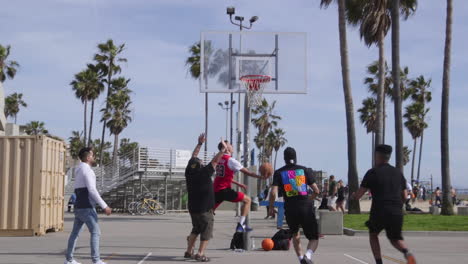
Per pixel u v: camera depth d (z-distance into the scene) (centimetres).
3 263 1018
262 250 1267
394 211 824
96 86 5856
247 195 1270
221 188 1187
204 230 1048
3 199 1648
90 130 5903
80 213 898
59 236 1655
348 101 2669
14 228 1644
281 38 1914
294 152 952
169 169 3528
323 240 1593
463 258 1154
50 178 1752
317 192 934
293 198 927
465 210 2742
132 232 1898
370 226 851
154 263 1027
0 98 2422
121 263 1028
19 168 1661
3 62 5688
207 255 1159
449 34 2759
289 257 1125
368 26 2805
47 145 1723
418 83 7100
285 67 1892
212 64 1902
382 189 833
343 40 2683
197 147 1081
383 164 854
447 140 2745
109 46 5912
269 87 1894
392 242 840
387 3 2939
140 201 3375
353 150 2650
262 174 1148
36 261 1047
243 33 1917
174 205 3812
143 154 3466
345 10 2928
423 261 1099
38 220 1652
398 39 2720
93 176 905
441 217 2456
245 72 1900
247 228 1255
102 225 2281
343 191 2539
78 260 1072
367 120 6569
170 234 1805
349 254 1195
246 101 1338
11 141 1666
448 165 2723
